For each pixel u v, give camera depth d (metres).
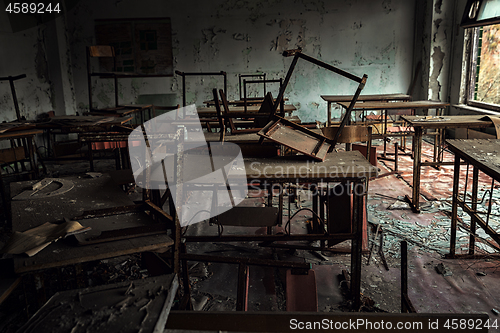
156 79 7.79
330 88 7.82
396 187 4.46
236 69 7.79
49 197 2.05
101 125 4.04
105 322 0.80
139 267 2.61
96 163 6.10
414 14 7.47
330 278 2.51
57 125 4.01
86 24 7.56
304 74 7.77
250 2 7.50
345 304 2.22
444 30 7.04
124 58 7.70
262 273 2.58
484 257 2.71
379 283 2.43
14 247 1.43
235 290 2.38
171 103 7.90
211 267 2.67
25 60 6.44
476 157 2.43
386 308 2.17
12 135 3.62
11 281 1.31
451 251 2.73
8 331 1.99
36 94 6.79
